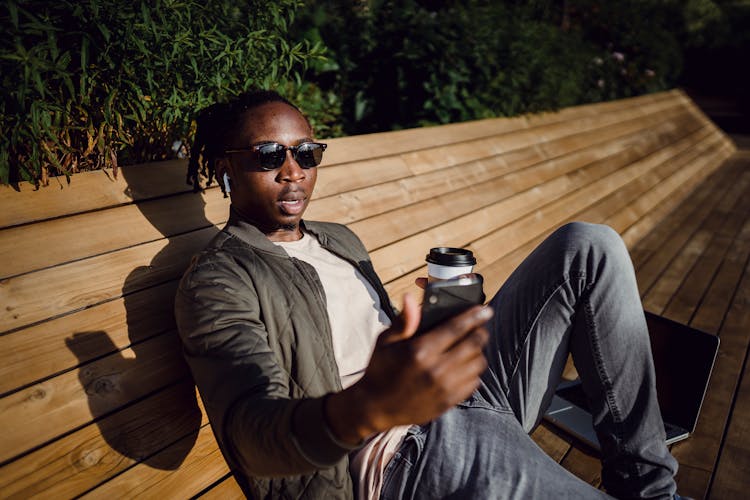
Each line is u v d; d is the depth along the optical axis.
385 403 0.87
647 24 10.80
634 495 1.53
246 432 1.06
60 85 1.66
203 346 1.28
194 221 1.99
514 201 4.13
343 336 1.64
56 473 1.32
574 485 1.41
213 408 1.17
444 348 0.85
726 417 2.51
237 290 1.40
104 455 1.41
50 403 1.37
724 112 17.22
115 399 1.48
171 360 1.64
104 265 1.65
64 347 1.46
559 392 2.56
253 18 2.27
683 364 2.32
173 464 1.52
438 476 1.46
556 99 6.04
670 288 4.06
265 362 1.23
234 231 1.59
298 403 1.02
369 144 3.28
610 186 5.70
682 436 2.29
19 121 1.51
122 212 1.80
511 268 3.50
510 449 1.48
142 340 1.61
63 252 1.59
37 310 1.46
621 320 1.57
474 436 1.52
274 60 2.30
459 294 1.09
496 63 5.12
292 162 1.65
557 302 1.61
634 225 5.38
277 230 1.74
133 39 1.71
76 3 1.63
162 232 1.86
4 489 1.24
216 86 2.12
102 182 1.80
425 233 3.12
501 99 5.18
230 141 1.65
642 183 6.38
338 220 2.67
